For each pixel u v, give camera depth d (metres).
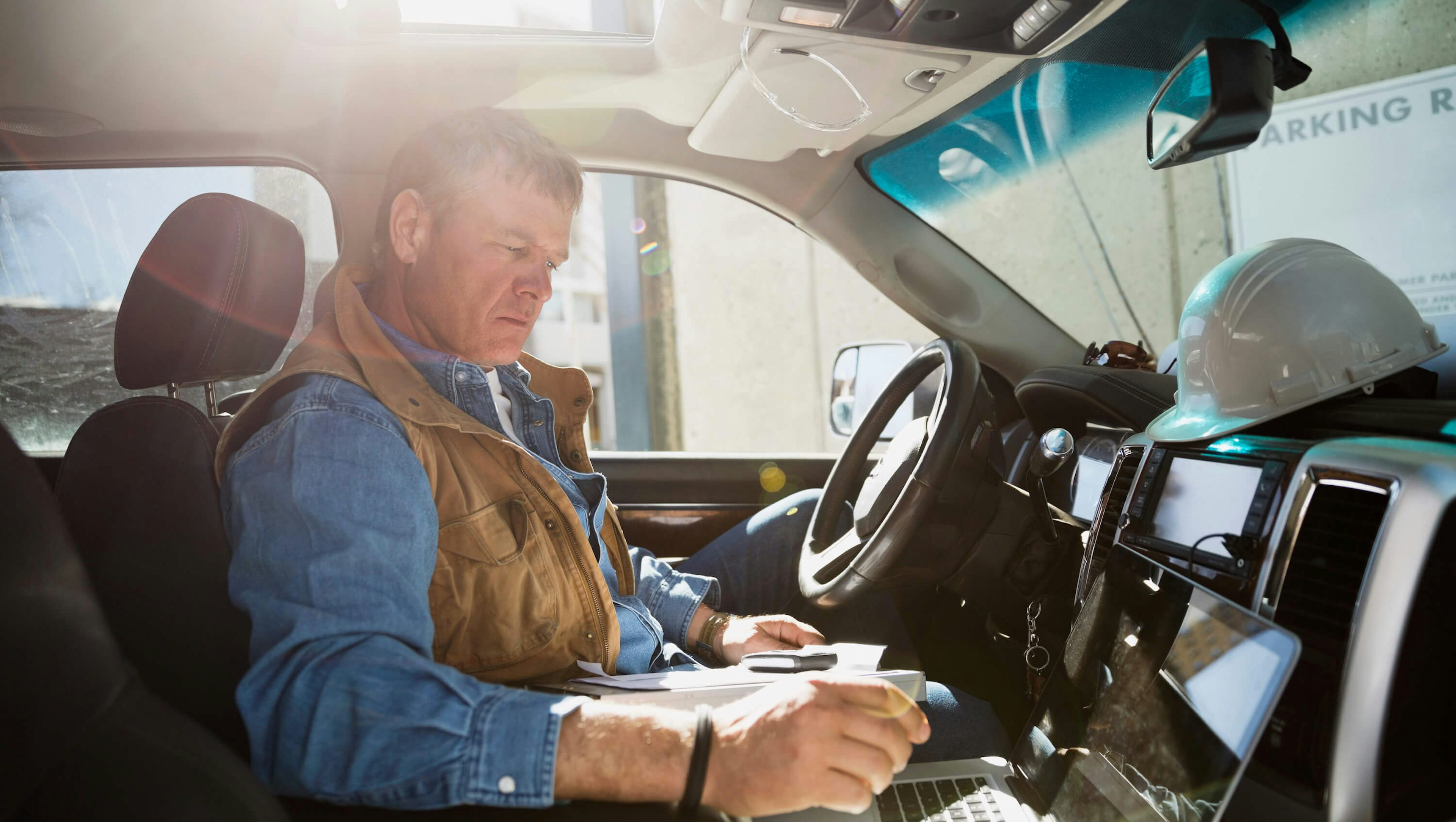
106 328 1.83
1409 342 1.01
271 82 1.59
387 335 1.25
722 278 5.69
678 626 1.59
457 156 1.21
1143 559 1.05
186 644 1.04
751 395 5.71
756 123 1.75
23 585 0.64
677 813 0.81
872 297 5.35
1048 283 4.54
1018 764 1.14
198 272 1.18
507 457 1.20
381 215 1.30
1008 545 1.46
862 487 1.93
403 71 1.61
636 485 2.09
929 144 2.03
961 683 1.81
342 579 0.91
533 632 1.19
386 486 0.99
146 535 1.05
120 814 0.64
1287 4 1.87
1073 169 4.24
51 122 1.63
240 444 1.07
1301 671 0.78
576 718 0.84
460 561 1.13
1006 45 1.42
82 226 1.77
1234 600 0.89
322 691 0.84
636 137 1.89
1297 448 0.88
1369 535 0.77
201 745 0.72
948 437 1.40
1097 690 1.04
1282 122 4.02
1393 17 3.66
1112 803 0.90
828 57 1.47
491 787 0.80
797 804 0.80
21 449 0.69
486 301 1.24
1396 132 3.72
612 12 1.68
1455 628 0.73
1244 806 0.79
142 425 1.08
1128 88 2.18
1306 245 1.07
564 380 1.58
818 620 1.77
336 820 0.82
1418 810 0.72
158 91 1.57
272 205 1.82
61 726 0.64
